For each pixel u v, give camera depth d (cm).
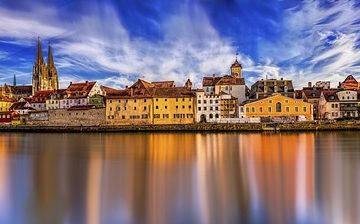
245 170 4809
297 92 17575
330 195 3462
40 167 5184
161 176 4400
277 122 14475
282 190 3647
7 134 14375
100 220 2841
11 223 2816
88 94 18288
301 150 7131
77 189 3753
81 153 6938
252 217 2884
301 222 2777
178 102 15425
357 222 2773
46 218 2902
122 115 15675
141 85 16425
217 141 9606
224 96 15612
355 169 4828
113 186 3866
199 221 2803
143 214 2961
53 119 16538
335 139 9869
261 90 17838
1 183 4050
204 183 3984
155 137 11550
